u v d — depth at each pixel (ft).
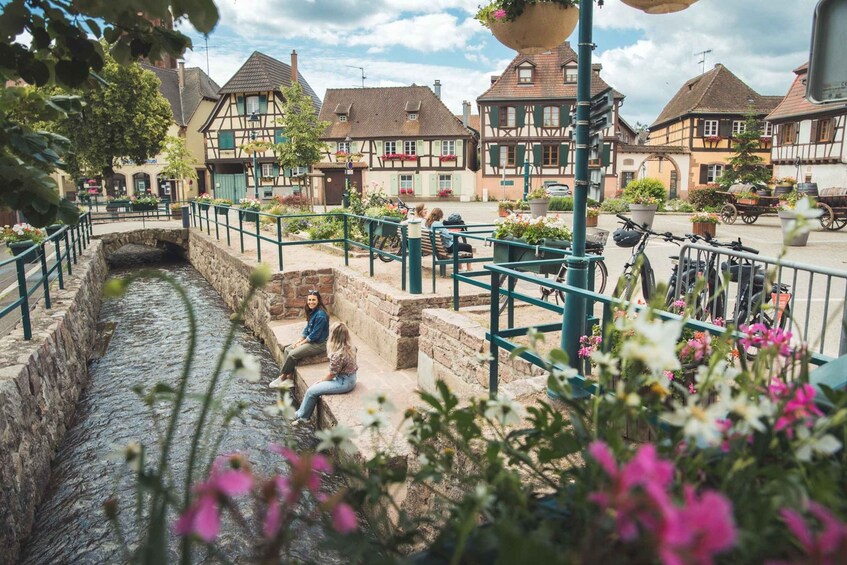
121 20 7.27
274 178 146.72
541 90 135.64
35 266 40.37
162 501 3.26
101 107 112.47
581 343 13.34
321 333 25.81
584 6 12.55
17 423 17.06
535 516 3.31
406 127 145.07
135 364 31.42
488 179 139.95
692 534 2.08
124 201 98.94
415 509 13.35
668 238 21.03
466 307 25.62
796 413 3.33
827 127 95.45
